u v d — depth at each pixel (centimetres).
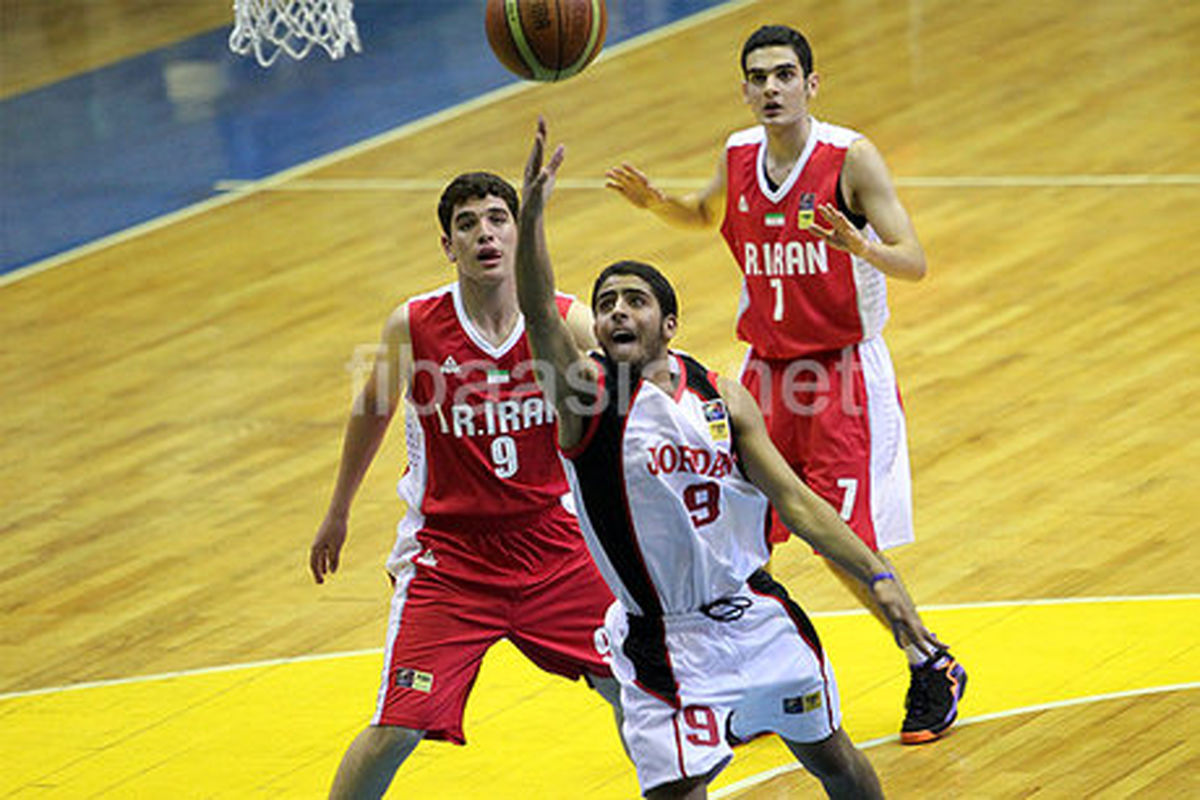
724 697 1475
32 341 3328
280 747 1927
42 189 4253
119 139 4578
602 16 1750
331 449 2769
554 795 1789
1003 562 2247
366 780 1608
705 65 4697
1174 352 2855
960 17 4922
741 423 1462
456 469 1636
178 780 1866
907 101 4234
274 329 3281
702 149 4038
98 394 3052
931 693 1852
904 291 3180
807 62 1919
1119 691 1914
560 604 1647
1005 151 3862
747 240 1952
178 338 3278
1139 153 3788
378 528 2495
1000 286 3166
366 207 3925
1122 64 4400
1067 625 2072
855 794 1540
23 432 2917
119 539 2511
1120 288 3116
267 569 2389
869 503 1917
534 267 1419
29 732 1992
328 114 4638
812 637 1508
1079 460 2519
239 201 4050
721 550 1470
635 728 1478
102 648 2198
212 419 2911
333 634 2197
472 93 4688
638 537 1460
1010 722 1866
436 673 1616
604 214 3675
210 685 2083
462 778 1833
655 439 1445
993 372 2834
